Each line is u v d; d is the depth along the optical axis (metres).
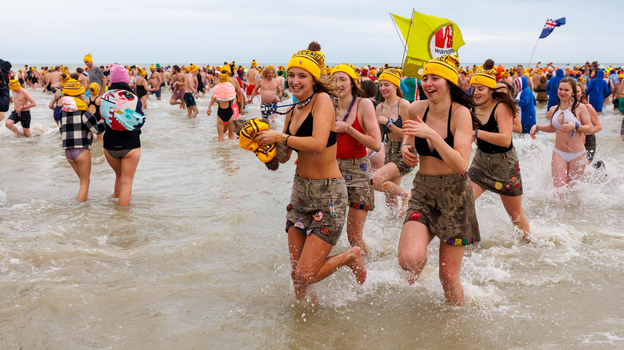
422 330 3.13
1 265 4.07
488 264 4.31
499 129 4.62
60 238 4.79
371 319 3.29
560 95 6.30
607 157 9.09
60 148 10.30
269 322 3.26
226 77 11.01
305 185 3.35
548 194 6.51
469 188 3.29
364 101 4.28
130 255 4.41
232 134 11.55
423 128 2.97
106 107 5.75
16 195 6.48
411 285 3.83
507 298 3.60
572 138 6.30
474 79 4.61
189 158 9.38
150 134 12.26
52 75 20.98
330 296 3.66
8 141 11.16
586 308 3.41
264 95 13.45
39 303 3.38
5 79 10.02
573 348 2.85
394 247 4.81
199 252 4.54
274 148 3.29
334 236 3.32
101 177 7.67
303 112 3.29
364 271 3.63
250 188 7.07
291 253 3.48
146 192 6.80
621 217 5.64
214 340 3.02
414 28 7.01
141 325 3.18
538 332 3.08
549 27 11.20
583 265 4.23
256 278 4.00
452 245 3.29
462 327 3.16
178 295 3.63
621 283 3.82
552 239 4.89
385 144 5.79
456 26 6.95
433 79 3.12
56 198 6.35
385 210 6.06
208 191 6.87
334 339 3.04
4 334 2.99
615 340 2.94
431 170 3.31
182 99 19.25
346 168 4.34
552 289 3.75
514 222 4.98
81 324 3.15
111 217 5.57
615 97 17.36
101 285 3.76
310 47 6.21
